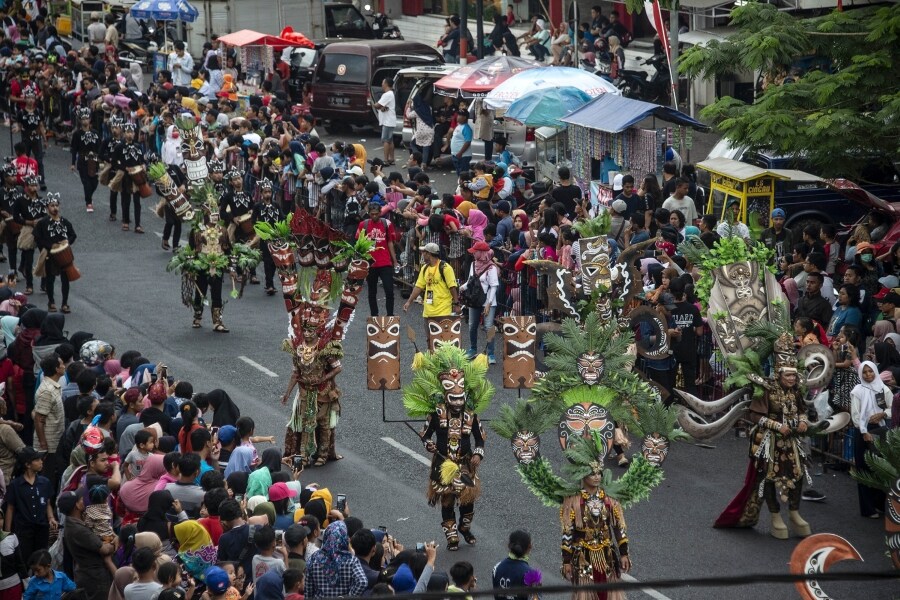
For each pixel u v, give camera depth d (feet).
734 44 87.25
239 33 156.35
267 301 98.32
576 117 105.29
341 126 153.17
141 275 103.96
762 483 58.08
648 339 67.92
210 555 46.73
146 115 131.75
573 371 52.37
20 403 69.77
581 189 106.11
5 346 71.41
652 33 171.22
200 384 79.20
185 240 114.01
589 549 49.70
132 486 53.11
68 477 56.08
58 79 149.48
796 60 98.07
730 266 60.90
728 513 59.21
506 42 168.25
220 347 86.58
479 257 80.33
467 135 124.16
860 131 81.20
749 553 56.75
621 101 103.19
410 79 139.54
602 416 52.11
